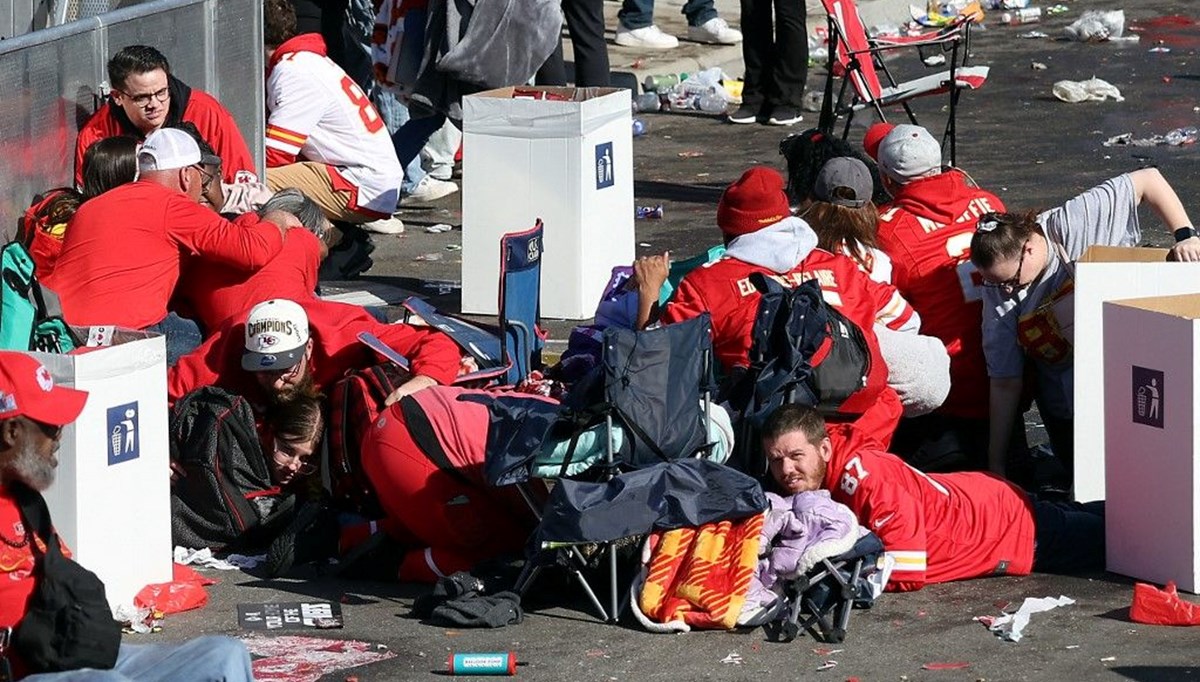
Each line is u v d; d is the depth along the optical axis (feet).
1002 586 77.41
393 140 142.41
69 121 109.19
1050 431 91.30
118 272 93.81
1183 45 214.07
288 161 126.21
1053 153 164.45
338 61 152.35
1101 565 79.66
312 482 84.23
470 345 90.07
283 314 83.35
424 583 80.43
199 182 98.84
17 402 56.34
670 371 75.10
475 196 118.83
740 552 72.84
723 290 83.56
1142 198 94.32
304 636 73.51
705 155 168.04
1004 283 87.10
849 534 72.64
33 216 101.35
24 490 56.95
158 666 57.06
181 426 83.46
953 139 149.48
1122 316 76.18
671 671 68.90
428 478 78.18
